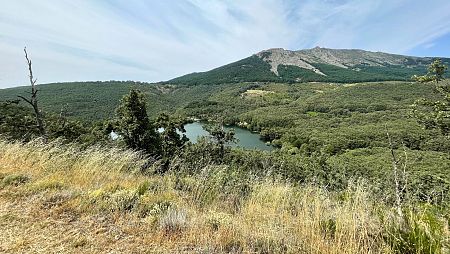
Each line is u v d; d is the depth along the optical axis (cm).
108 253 339
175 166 747
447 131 1419
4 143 970
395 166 420
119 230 404
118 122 2458
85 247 350
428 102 1470
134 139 2366
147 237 385
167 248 357
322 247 340
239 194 561
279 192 493
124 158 805
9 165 743
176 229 410
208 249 355
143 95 2509
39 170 704
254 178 596
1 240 352
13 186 566
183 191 586
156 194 561
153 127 2569
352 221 362
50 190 555
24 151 852
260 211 444
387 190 405
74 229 398
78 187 585
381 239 333
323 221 399
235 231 399
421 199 388
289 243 357
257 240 378
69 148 865
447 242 299
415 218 342
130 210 483
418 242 307
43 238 365
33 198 504
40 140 957
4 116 2122
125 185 608
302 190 503
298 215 427
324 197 448
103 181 650
